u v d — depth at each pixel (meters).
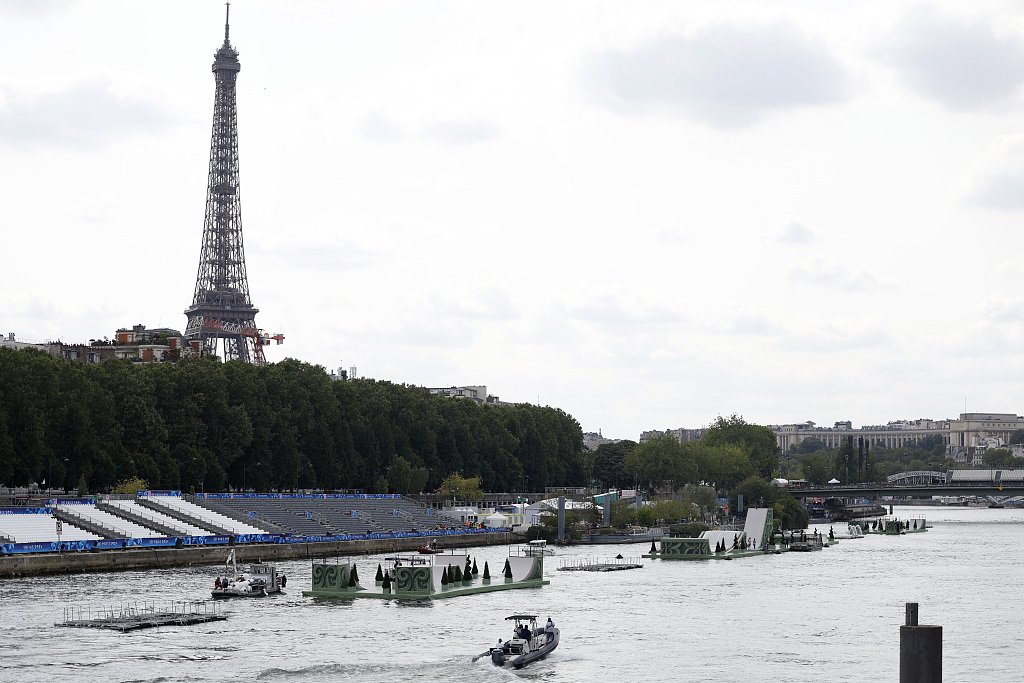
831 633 185.12
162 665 149.12
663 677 150.88
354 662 152.75
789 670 155.50
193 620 182.12
